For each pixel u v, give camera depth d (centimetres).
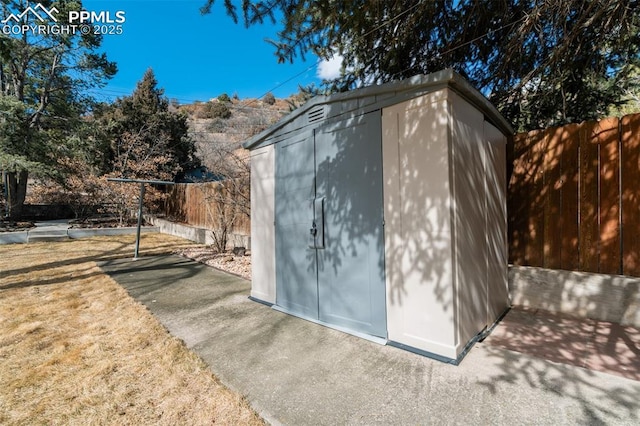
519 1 399
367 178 295
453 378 222
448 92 244
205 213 977
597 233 329
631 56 412
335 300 325
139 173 1268
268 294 411
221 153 1058
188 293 453
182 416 190
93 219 1291
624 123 314
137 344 288
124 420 187
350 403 199
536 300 360
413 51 486
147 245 873
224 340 297
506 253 369
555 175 357
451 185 243
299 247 365
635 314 302
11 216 1266
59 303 403
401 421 181
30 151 1134
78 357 263
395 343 276
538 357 249
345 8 356
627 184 312
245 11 337
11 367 248
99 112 1493
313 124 347
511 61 450
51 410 196
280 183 393
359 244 302
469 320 267
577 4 357
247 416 188
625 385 208
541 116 490
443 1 418
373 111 291
